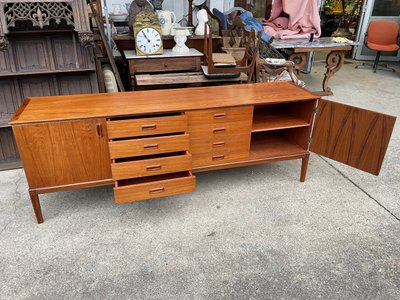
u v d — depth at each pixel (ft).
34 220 6.23
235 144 6.76
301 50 12.23
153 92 7.05
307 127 7.22
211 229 6.07
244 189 7.30
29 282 4.95
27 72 7.26
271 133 8.27
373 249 5.64
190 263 5.32
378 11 19.31
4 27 6.36
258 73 10.16
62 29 7.11
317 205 6.79
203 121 6.28
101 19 9.46
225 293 4.81
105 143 5.86
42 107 6.00
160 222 6.24
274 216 6.44
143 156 6.15
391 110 12.17
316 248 5.65
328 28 22.04
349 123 7.06
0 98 7.55
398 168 8.27
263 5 15.96
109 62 9.61
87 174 6.02
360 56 20.62
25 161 5.56
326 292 4.84
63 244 5.68
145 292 4.81
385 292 4.84
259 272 5.17
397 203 6.89
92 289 4.85
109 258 5.40
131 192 5.80
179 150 6.07
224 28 11.81
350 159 7.36
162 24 9.82
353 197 7.07
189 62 9.32
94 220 6.27
